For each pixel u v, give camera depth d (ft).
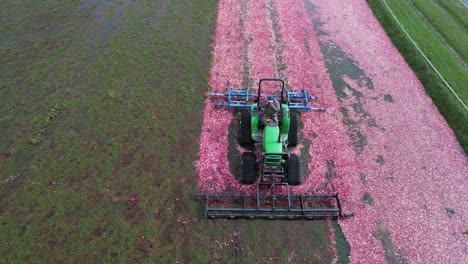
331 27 52.34
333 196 29.94
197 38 48.78
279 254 27.02
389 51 48.32
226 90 40.88
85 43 47.67
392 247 27.84
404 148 35.45
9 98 39.55
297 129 35.94
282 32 50.55
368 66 45.57
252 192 30.89
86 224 28.53
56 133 35.78
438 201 31.01
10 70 43.29
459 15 55.77
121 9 54.54
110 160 33.30
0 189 30.76
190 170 32.63
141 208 29.71
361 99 40.73
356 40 49.98
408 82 43.42
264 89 40.96
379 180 32.45
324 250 27.40
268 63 44.98
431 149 35.50
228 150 34.40
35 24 51.16
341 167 33.35
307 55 46.62
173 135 35.73
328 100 40.22
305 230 28.55
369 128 37.32
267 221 28.99
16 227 28.25
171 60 44.98
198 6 55.62
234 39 48.80
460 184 32.45
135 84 41.50
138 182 31.58
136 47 47.01
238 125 36.94
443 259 27.20
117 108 38.50
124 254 26.78
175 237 27.89
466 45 49.32
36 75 42.65
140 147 34.53
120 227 28.40
